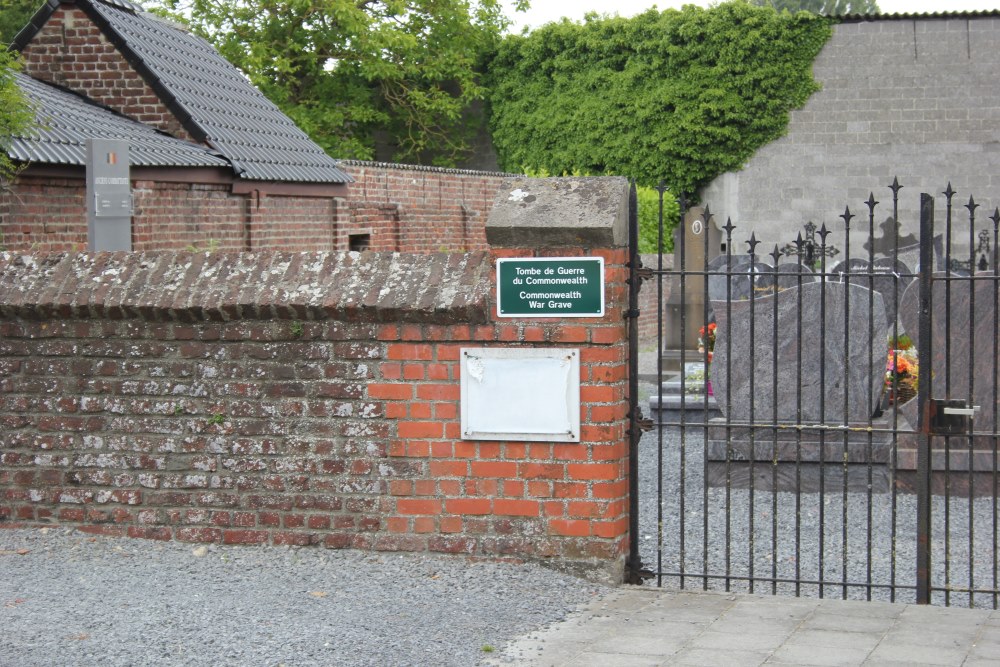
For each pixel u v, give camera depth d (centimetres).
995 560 589
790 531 773
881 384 897
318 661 481
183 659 481
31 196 1112
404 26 3244
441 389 618
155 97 1545
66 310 657
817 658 492
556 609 562
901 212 2803
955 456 883
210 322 646
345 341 629
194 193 1438
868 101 2803
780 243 2880
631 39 2998
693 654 498
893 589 593
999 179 2753
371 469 631
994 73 2736
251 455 646
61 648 489
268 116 1867
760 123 2859
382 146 3397
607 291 595
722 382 920
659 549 616
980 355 876
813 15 2805
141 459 661
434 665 481
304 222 1756
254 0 3106
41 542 653
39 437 672
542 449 610
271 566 617
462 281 609
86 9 1547
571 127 3102
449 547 625
